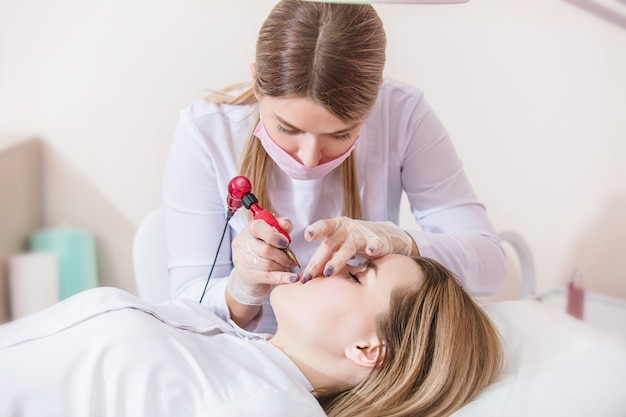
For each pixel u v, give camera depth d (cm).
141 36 196
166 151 205
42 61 198
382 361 113
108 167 206
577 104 166
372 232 118
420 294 115
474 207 140
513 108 174
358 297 114
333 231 116
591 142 166
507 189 177
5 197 201
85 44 197
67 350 98
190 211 131
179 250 132
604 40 160
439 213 139
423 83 181
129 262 212
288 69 96
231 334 117
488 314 126
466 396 111
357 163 134
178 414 96
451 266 126
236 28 194
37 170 204
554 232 171
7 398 93
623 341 123
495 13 171
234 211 119
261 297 121
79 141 204
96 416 94
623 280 161
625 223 162
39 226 207
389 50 180
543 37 166
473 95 178
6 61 197
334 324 112
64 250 205
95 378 96
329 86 96
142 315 105
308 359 114
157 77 199
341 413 111
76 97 200
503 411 108
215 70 197
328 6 98
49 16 195
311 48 95
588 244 165
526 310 132
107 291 111
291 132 106
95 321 103
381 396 111
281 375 106
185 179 131
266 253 112
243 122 131
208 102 135
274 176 130
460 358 112
